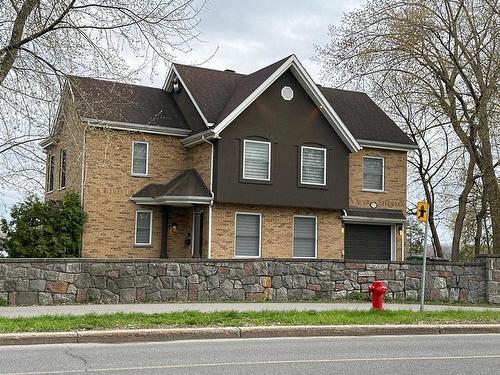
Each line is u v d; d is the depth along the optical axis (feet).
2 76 54.80
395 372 29.89
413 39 87.86
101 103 61.36
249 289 62.90
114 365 30.55
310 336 43.21
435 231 121.60
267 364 31.37
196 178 89.51
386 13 90.99
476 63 86.17
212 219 87.04
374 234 100.94
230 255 87.92
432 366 31.71
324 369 30.32
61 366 30.12
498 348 38.52
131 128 88.79
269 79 88.84
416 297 69.10
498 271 70.79
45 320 42.45
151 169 91.09
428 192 120.16
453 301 69.92
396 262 68.85
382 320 46.96
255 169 88.84
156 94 99.66
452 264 70.69
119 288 58.39
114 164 88.58
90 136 87.15
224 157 86.74
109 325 41.45
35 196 77.66
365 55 92.43
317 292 65.57
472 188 111.55
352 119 105.09
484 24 86.02
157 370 29.30
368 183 101.30
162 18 56.44
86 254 85.87
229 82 99.14
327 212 94.84
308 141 92.32
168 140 92.58
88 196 86.63
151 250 89.86
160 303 58.23
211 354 34.45
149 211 90.27
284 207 91.76
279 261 64.39
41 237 82.38
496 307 66.23
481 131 84.79
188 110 94.89
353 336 43.75
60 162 96.63
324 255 93.97
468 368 31.30
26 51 56.24
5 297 54.44
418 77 91.66
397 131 105.81
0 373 28.25
